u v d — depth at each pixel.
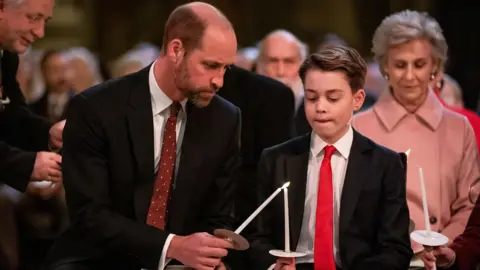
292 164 4.44
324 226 4.28
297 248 4.38
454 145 5.14
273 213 4.42
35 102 8.99
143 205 4.39
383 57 5.15
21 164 4.82
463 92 17.11
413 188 5.06
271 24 18.97
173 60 4.25
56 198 6.23
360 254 4.27
